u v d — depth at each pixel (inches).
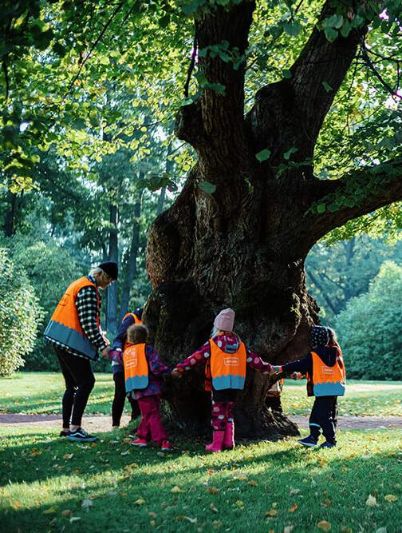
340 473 267.7
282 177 360.2
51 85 492.1
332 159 490.9
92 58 517.0
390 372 1477.6
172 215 388.5
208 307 368.2
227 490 238.1
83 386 343.6
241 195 354.9
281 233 365.1
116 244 1792.6
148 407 325.1
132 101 644.7
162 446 322.3
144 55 536.4
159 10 442.9
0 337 1064.2
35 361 1485.0
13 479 261.0
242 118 320.8
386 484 249.8
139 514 210.7
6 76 231.1
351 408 642.2
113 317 1737.2
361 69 558.6
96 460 297.3
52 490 240.1
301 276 378.9
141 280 1856.5
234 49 251.3
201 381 354.3
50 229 2180.1
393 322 1510.8
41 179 1624.0
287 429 388.2
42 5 262.7
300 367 342.6
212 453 316.5
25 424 482.9
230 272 364.5
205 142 322.7
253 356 336.8
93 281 344.8
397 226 654.5
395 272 1635.1
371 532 193.8
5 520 199.0
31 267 1567.4
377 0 294.4
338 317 1683.1
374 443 360.8
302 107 368.2
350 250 2554.1
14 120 232.4
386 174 332.8
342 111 589.9
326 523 196.2
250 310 359.6
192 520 203.2
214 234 368.5
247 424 371.2
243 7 279.1
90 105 478.6
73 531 191.9
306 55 369.4
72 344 338.3
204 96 299.7
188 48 529.3
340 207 351.6
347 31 228.5
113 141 610.9
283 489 241.0
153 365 326.3
